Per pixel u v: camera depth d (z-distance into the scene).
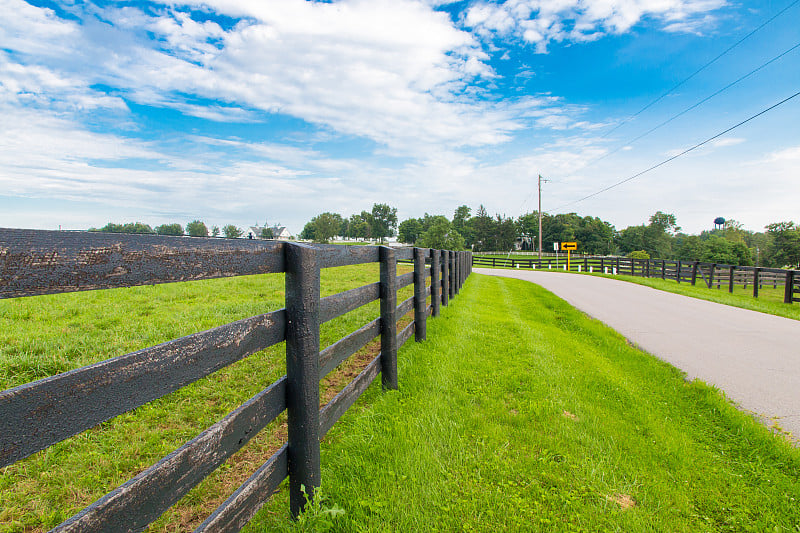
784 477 2.83
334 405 2.51
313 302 1.99
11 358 3.71
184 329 5.02
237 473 2.40
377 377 3.95
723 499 2.56
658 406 4.12
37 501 2.10
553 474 2.60
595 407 3.75
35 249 0.90
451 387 3.86
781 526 2.31
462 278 14.25
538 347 5.51
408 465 2.51
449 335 5.72
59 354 3.91
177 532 1.93
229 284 10.30
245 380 3.77
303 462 1.97
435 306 6.87
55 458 2.48
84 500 2.13
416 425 3.00
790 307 12.19
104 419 1.05
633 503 2.42
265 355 4.43
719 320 9.27
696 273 20.08
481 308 8.96
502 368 4.52
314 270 2.00
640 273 26.97
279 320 1.89
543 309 10.52
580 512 2.26
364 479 2.37
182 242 1.30
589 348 6.52
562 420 3.34
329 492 2.19
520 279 21.08
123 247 1.11
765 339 7.34
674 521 2.29
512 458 2.76
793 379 5.08
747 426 3.58
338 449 2.66
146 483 1.15
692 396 4.48
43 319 5.60
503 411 3.43
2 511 2.01
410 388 3.74
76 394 0.97
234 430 1.57
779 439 3.32
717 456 3.15
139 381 1.14
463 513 2.19
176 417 3.06
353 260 2.92
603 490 2.48
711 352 6.41
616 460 2.83
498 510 2.22
